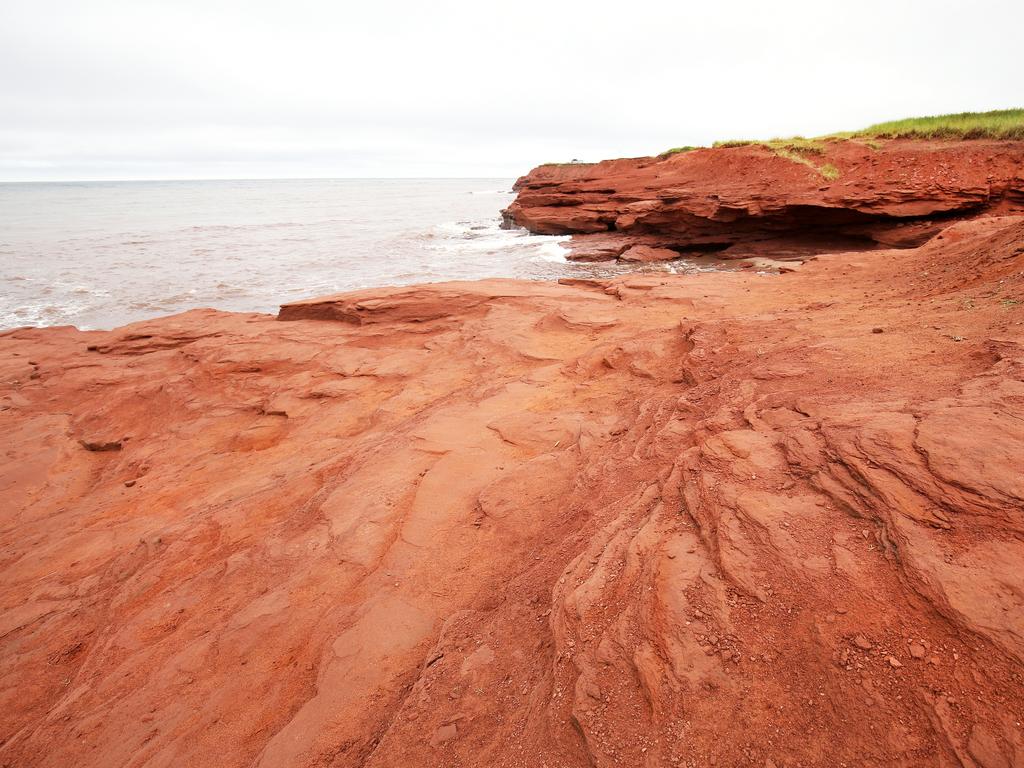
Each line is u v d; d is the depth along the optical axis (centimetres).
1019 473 266
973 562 241
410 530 530
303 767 321
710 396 568
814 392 457
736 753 223
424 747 299
